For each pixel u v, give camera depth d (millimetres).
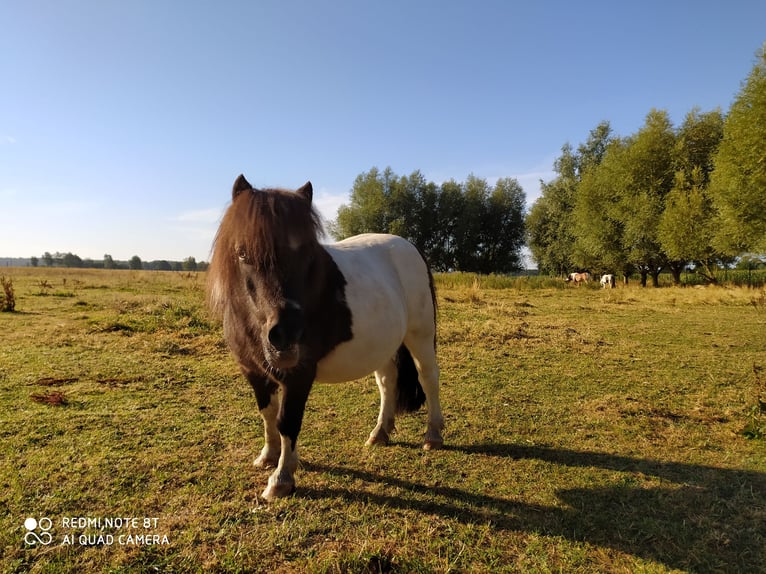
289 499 2576
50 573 1938
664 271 34344
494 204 43312
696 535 2332
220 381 4918
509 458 3248
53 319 8438
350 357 2723
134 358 5730
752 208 15438
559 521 2447
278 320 2027
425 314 3535
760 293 14289
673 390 4922
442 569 2023
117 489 2627
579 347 7012
